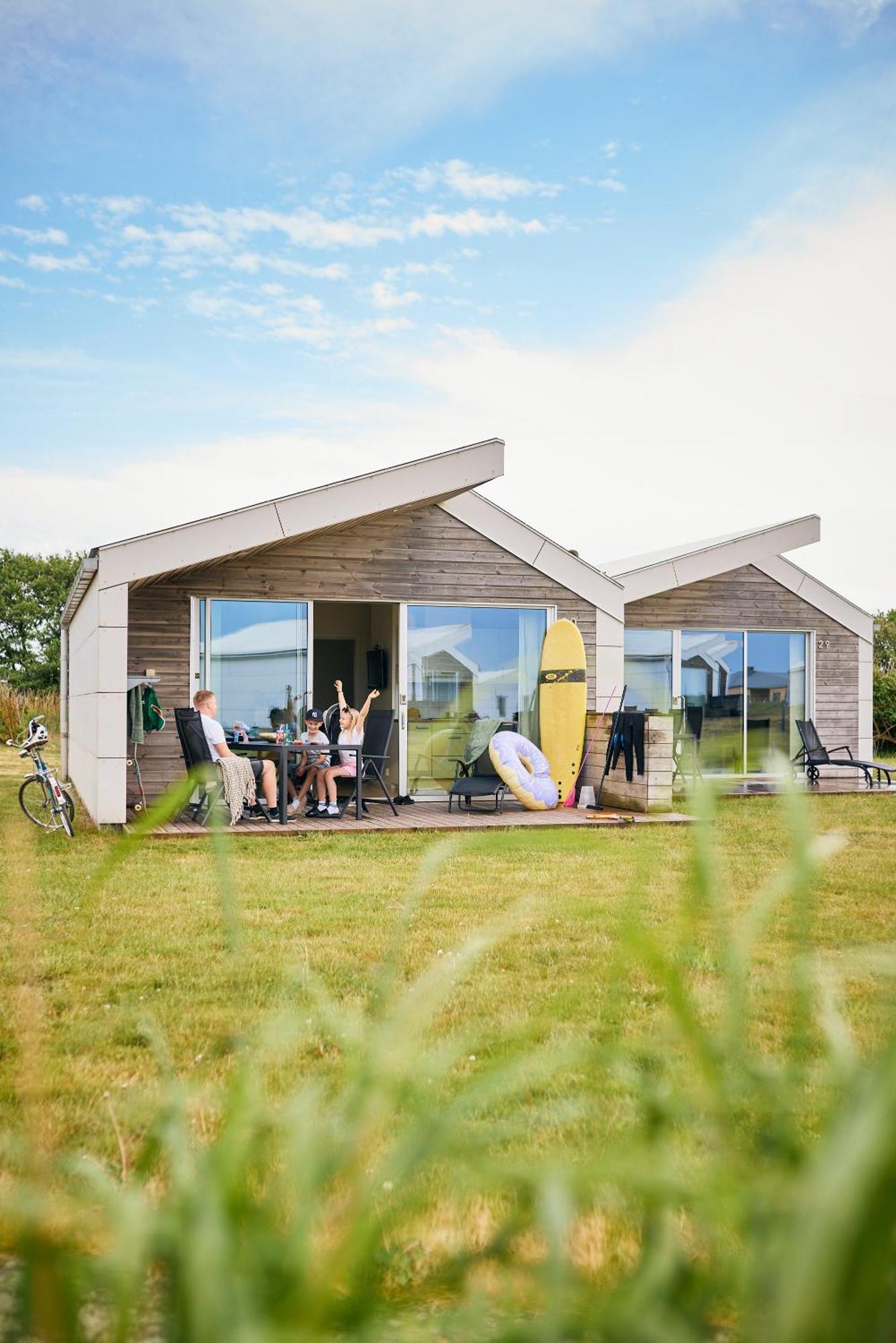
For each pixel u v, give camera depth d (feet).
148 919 20.39
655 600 52.47
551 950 17.71
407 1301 2.99
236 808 34.24
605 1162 2.64
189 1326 2.29
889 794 47.55
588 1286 2.64
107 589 34.24
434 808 42.01
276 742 37.88
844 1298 1.58
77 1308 2.32
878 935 18.13
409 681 43.01
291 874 26.03
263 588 40.24
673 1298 2.37
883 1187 1.59
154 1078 11.41
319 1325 2.32
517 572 43.70
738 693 53.83
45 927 19.45
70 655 58.59
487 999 14.46
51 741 78.54
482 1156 3.10
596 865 26.96
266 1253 2.56
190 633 39.37
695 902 2.62
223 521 35.45
